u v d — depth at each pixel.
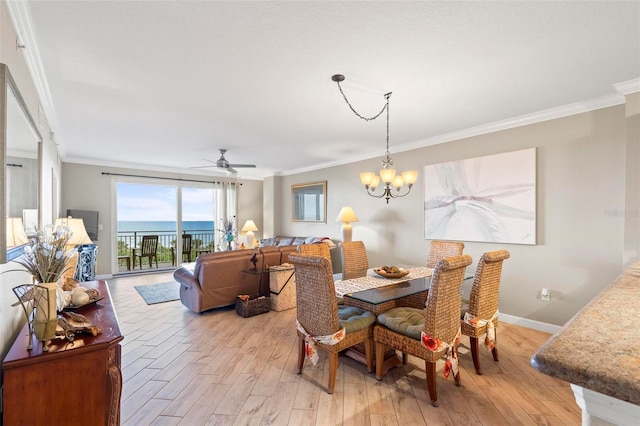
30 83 2.20
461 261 2.09
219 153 5.48
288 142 4.65
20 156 1.67
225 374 2.48
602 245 3.00
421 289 2.47
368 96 2.90
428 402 2.12
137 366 2.60
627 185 2.68
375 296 2.28
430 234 4.41
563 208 3.23
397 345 2.26
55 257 1.51
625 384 0.53
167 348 2.96
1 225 1.29
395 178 3.28
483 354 2.84
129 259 6.86
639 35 1.93
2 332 1.38
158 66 2.32
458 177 4.08
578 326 0.81
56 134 4.14
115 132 4.12
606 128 2.97
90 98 2.93
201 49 2.09
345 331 2.29
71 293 1.90
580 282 3.13
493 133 3.77
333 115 3.44
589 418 0.63
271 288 4.22
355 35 1.93
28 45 1.97
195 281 3.93
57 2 1.61
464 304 2.81
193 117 3.50
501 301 3.68
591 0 1.61
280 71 2.40
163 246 7.84
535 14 1.73
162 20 1.78
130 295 4.90
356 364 2.67
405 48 2.08
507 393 2.22
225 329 3.46
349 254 3.67
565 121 3.21
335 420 1.93
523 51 2.12
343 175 5.99
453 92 2.81
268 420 1.93
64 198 5.84
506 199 3.62
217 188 7.73
